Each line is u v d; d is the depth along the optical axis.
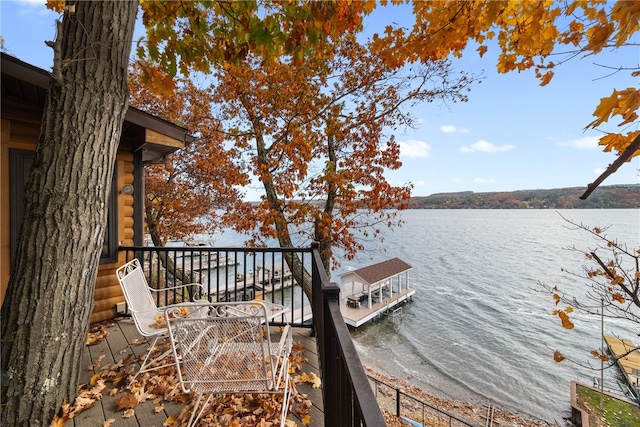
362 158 7.79
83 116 1.82
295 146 7.08
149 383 2.18
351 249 8.05
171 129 3.76
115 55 1.94
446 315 17.80
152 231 10.79
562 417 9.71
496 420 9.45
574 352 13.41
